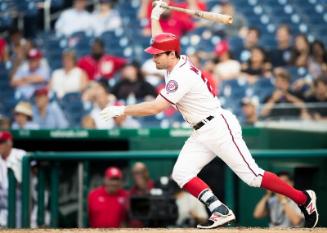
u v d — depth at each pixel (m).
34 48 48.47
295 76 45.38
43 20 50.38
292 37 48.97
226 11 49.84
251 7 51.19
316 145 30.92
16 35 49.75
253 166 20.19
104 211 30.17
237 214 30.11
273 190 20.56
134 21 50.09
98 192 30.39
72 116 43.31
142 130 30.89
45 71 46.53
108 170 30.03
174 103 19.38
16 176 30.14
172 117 41.94
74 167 31.14
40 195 30.17
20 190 30.64
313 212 20.86
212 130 19.78
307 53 46.12
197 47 47.41
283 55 46.12
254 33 47.00
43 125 41.78
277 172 29.73
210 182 30.48
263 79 44.38
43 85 46.03
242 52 46.47
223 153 20.02
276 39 48.69
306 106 38.34
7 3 51.00
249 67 45.03
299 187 30.44
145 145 30.98
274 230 19.98
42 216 30.20
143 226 29.78
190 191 20.50
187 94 19.62
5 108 45.72
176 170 20.50
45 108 41.84
